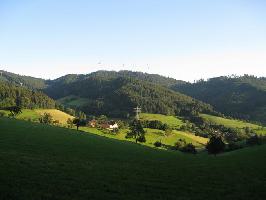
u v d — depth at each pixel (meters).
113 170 38.53
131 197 26.88
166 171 41.38
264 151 69.44
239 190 32.16
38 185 27.75
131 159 52.28
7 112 197.75
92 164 41.72
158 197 27.73
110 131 191.38
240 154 70.81
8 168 32.88
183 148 155.25
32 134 70.25
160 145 166.00
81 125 189.25
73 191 27.02
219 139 119.94
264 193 31.20
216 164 50.94
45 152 48.75
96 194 26.75
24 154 43.50
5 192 24.58
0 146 49.50
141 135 171.88
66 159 43.84
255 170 44.75
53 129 92.00
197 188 32.22
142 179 34.50
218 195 29.88
